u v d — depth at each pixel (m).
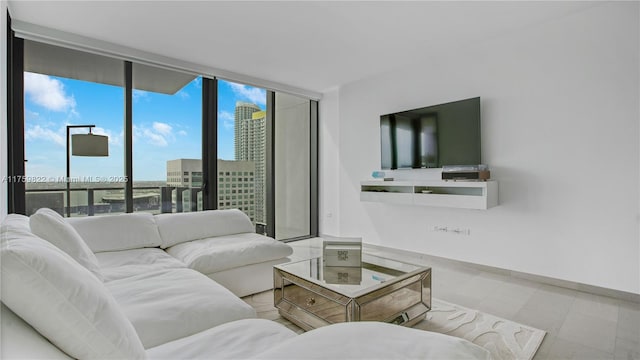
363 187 4.32
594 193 2.77
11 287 0.72
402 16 2.85
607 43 2.70
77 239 1.82
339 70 4.24
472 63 3.51
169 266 2.32
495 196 3.26
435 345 0.92
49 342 0.79
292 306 2.22
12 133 2.79
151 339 1.32
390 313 2.00
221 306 1.59
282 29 3.06
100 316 0.81
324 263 2.34
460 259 3.64
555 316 2.35
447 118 3.63
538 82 3.06
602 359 1.81
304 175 5.24
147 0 2.53
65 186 3.12
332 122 5.13
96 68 3.30
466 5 2.69
